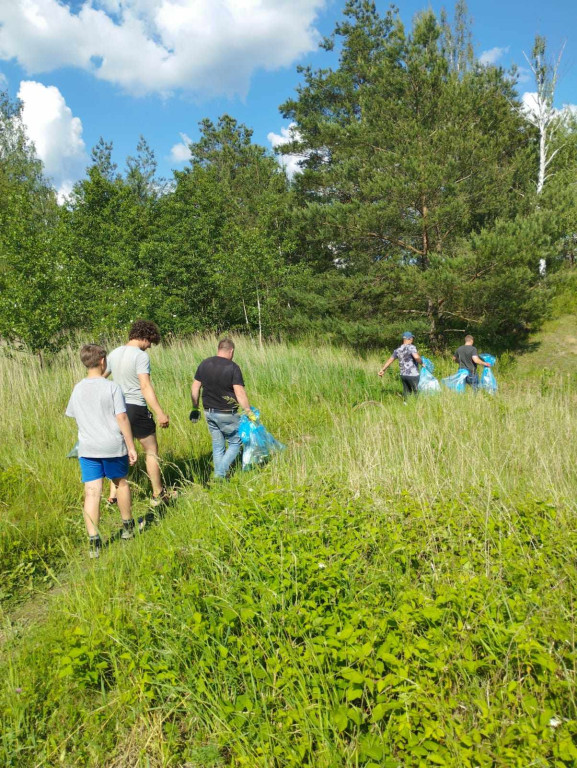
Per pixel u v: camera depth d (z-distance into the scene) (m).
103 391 4.34
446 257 14.15
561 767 1.90
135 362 5.07
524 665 2.51
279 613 2.87
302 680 2.42
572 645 2.45
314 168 20.36
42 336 11.06
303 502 4.25
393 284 15.61
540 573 3.10
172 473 6.10
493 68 16.56
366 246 16.61
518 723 2.13
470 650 2.53
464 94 14.91
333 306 16.72
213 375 5.75
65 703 2.63
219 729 2.39
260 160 23.25
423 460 5.35
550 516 3.82
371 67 16.83
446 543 3.62
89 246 19.98
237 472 5.70
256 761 2.21
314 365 11.66
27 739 2.44
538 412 7.65
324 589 3.05
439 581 3.14
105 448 4.27
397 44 15.82
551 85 17.84
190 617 2.92
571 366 14.98
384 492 4.59
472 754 2.03
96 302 15.16
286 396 9.92
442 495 4.53
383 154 14.74
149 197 23.78
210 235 20.22
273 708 2.47
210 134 30.08
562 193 14.62
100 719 2.56
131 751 2.45
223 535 3.70
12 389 7.80
